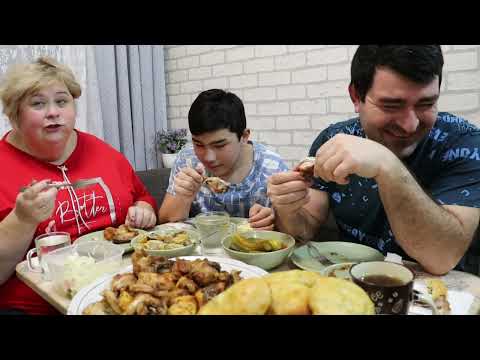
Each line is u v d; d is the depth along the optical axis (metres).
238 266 0.77
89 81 2.35
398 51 0.73
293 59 2.00
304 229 1.04
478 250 1.03
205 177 1.28
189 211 1.42
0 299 1.06
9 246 0.99
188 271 0.71
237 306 0.52
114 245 0.91
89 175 1.30
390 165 0.73
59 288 0.77
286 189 0.92
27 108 1.12
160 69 2.71
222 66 2.36
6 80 1.13
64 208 1.20
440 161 0.97
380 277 0.61
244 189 1.38
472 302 0.64
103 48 2.42
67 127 1.19
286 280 0.57
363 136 1.11
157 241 0.96
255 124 2.25
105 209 1.30
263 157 1.41
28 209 0.95
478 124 1.50
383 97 0.77
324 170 0.76
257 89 2.20
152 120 2.74
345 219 1.13
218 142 1.21
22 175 1.17
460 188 0.88
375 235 1.07
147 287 0.65
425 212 0.75
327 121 1.93
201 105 1.20
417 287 0.68
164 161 2.65
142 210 1.21
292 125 2.08
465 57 1.49
